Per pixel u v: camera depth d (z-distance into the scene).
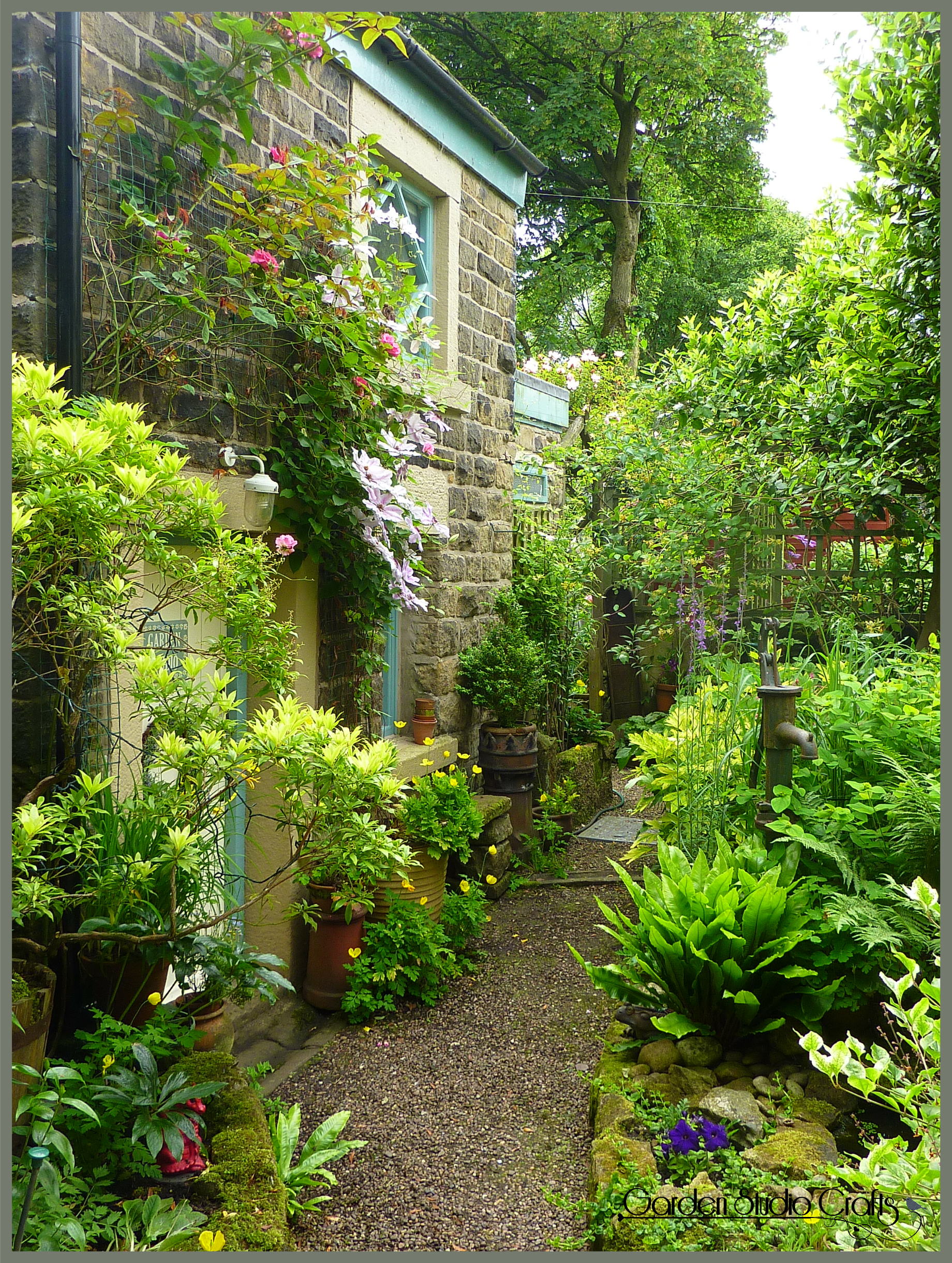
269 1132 2.56
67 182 2.53
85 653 2.36
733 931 3.00
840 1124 2.74
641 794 7.83
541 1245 2.40
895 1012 2.23
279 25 3.06
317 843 2.61
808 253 5.79
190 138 2.95
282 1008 3.82
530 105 14.38
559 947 4.62
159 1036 2.46
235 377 3.46
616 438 7.51
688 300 17.23
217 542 2.55
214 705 2.53
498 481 6.49
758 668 4.48
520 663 5.93
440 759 5.34
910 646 5.48
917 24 4.54
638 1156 2.51
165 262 2.97
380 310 3.93
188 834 2.35
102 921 2.42
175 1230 2.06
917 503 5.16
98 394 2.72
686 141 14.49
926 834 3.05
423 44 14.07
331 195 3.34
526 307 15.80
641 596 9.45
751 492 5.90
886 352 4.81
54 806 2.18
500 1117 3.09
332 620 4.26
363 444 4.05
